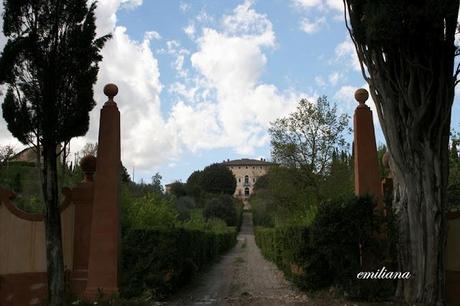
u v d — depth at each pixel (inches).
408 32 377.7
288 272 633.6
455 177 673.0
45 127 347.9
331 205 429.7
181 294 518.6
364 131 448.8
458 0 372.5
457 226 411.2
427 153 384.2
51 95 351.6
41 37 352.2
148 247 451.2
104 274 404.5
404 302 376.5
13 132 352.5
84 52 359.6
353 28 418.3
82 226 427.8
